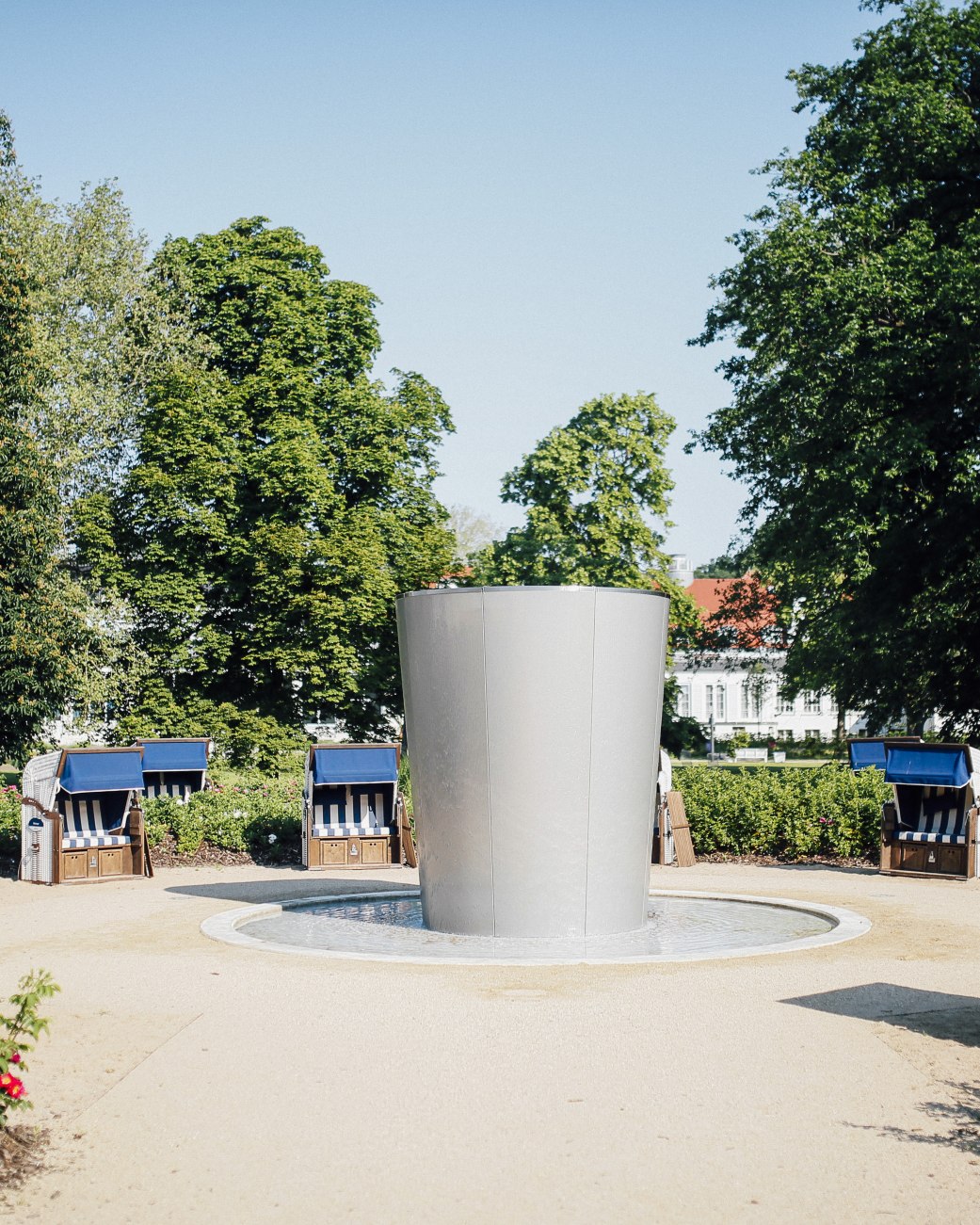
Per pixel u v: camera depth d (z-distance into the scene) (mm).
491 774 12250
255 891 16281
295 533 37062
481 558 47531
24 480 25922
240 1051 7809
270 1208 5371
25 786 17766
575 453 44250
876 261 29062
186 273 39906
